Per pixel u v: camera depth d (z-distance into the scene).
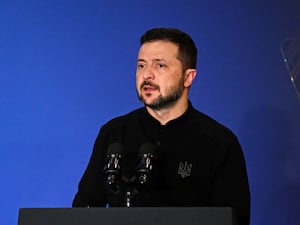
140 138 3.77
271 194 5.18
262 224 5.14
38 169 5.21
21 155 5.22
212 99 5.34
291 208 5.17
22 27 5.45
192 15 5.52
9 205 5.12
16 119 5.27
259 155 5.24
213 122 3.85
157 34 3.60
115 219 2.27
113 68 5.45
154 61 3.53
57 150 5.27
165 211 2.25
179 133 3.73
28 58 5.40
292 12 5.52
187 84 3.71
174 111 3.74
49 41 5.45
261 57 5.41
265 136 5.27
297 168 5.22
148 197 3.53
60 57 5.43
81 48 5.46
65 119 5.32
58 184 5.21
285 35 5.46
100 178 3.73
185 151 3.66
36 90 5.35
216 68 5.39
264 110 5.31
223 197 3.49
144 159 2.97
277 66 5.39
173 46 3.57
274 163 5.23
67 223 2.29
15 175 5.18
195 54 3.74
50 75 5.39
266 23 5.49
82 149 5.29
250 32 5.47
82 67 5.43
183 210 2.24
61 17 5.51
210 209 2.23
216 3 5.54
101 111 5.37
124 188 3.44
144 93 3.54
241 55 5.42
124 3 5.57
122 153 3.04
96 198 3.69
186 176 3.59
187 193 3.56
